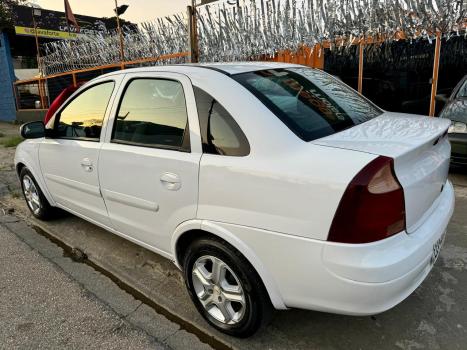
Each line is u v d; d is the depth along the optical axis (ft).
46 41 59.47
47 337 8.21
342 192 5.82
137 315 8.89
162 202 8.39
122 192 9.47
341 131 7.30
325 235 6.03
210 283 7.95
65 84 51.06
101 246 12.35
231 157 7.11
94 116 10.47
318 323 8.30
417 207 6.59
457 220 12.71
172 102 8.36
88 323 8.63
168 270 10.75
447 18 19.77
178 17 31.12
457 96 18.13
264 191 6.57
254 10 26.27
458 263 10.19
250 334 7.67
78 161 10.77
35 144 12.91
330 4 23.29
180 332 8.27
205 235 7.80
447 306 8.57
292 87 8.27
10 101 57.26
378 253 5.90
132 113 9.32
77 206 11.72
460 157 16.17
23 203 16.84
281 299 6.89
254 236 6.77
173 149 8.13
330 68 25.29
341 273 5.97
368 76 24.68
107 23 58.39
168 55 33.27
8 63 55.31
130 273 10.68
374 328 8.05
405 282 6.14
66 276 10.62
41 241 12.95
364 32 22.59
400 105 24.17
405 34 21.35
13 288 10.07
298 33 24.88
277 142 6.71
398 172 6.10
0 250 12.32
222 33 28.12
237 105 7.26
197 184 7.52
